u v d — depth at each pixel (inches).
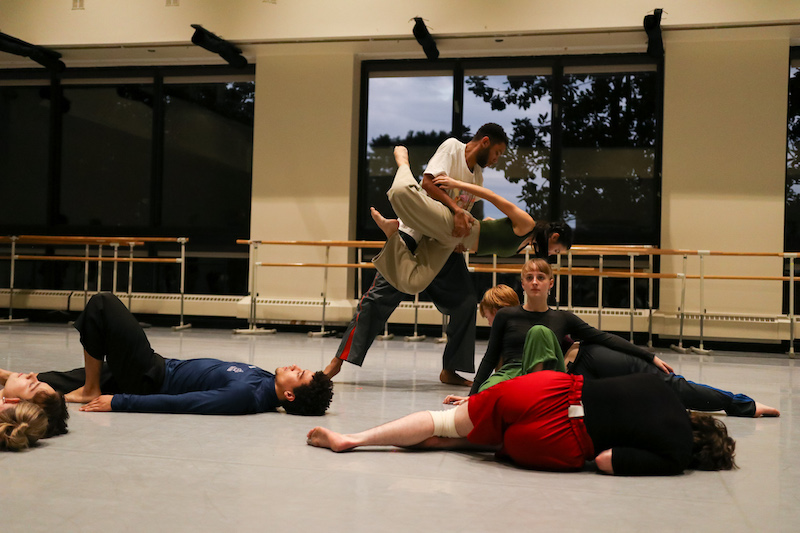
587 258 267.4
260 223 280.7
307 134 278.1
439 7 253.9
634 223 265.0
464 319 142.8
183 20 270.4
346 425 98.7
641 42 254.5
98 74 304.2
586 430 75.0
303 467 74.5
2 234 312.2
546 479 72.3
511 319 109.0
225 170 297.4
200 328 284.8
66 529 52.9
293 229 278.2
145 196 303.3
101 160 306.7
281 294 278.2
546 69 273.7
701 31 243.8
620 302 264.8
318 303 272.1
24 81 312.5
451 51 270.7
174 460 75.9
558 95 269.7
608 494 66.7
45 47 281.0
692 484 71.1
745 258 247.1
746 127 247.8
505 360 108.6
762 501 65.1
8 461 73.8
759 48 247.3
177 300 288.7
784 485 71.1
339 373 158.4
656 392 77.0
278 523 55.6
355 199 282.5
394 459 79.7
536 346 90.2
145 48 280.5
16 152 313.3
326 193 276.1
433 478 71.5
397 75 284.5
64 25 277.7
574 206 269.4
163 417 100.3
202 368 107.4
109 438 85.9
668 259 252.7
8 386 87.5
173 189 301.3
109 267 305.7
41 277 310.0
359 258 265.3
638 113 266.1
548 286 109.0
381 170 285.1
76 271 308.0
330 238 275.4
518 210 121.8
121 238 274.5
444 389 137.3
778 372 179.9
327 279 275.1
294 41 268.1
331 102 276.8
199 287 297.3
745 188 247.3
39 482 65.9
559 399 76.4
